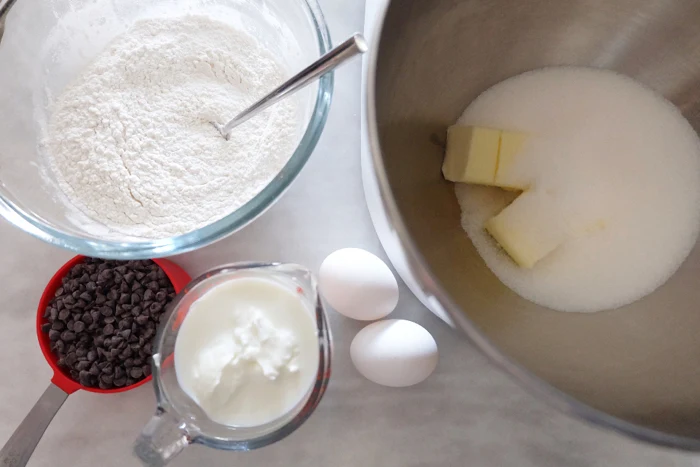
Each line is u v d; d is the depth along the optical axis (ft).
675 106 1.44
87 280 1.33
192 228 1.27
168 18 1.39
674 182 1.40
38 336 1.29
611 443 1.39
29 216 1.18
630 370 1.23
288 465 1.35
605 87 1.45
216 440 1.18
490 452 1.38
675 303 1.33
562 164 1.38
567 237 1.36
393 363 1.26
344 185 1.44
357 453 1.36
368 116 0.99
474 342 0.94
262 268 1.28
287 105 1.33
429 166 1.36
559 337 1.28
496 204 1.40
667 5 1.30
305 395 1.24
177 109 1.33
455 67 1.35
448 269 1.26
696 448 0.95
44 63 1.33
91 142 1.28
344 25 1.48
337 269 1.29
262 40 1.41
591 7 1.34
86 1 1.32
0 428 1.36
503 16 1.30
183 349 1.26
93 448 1.35
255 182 1.30
